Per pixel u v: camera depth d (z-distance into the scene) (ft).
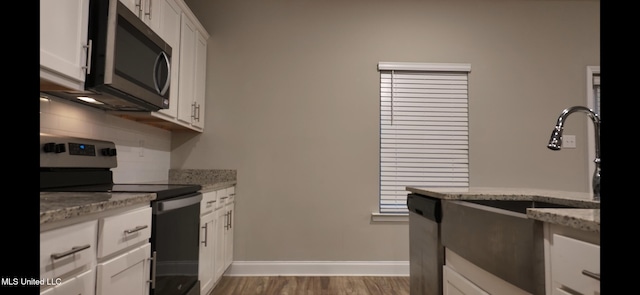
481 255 4.18
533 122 11.82
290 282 10.39
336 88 11.60
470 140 11.68
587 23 12.12
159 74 7.31
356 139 11.53
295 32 11.66
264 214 11.28
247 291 9.55
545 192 6.05
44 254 2.97
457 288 4.98
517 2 12.07
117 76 5.70
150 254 5.15
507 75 11.89
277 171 11.37
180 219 6.30
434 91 11.75
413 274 7.10
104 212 3.97
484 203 5.79
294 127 11.48
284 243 11.24
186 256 6.66
